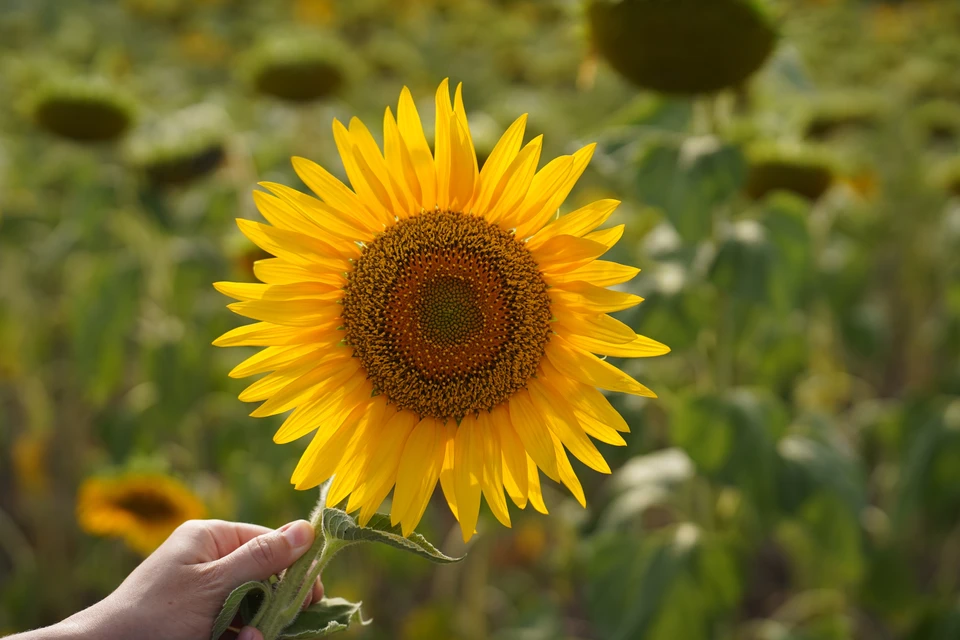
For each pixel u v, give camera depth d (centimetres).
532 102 811
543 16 1268
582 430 170
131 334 543
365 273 170
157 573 175
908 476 420
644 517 536
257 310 164
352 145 163
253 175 446
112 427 450
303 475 169
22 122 621
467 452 173
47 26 950
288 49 467
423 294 171
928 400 439
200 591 172
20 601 463
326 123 522
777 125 416
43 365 553
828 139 582
